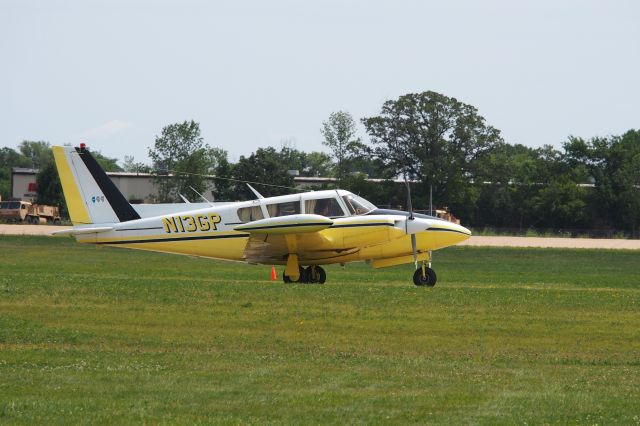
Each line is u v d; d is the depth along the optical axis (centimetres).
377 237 8562
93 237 9294
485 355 4847
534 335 5406
